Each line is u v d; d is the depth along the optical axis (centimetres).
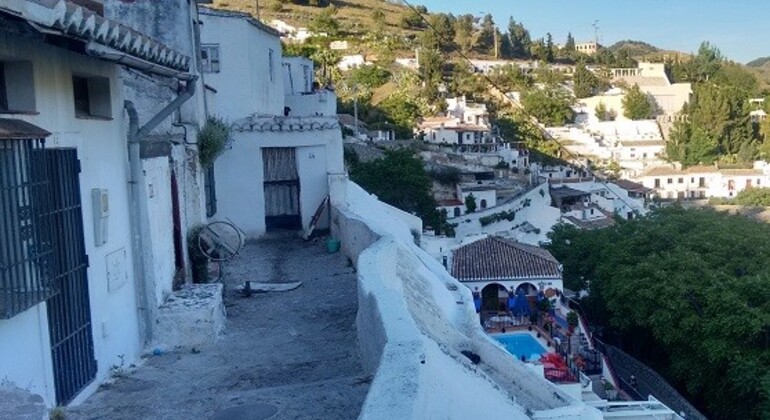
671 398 2822
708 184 9056
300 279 1412
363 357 830
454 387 636
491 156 7831
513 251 3331
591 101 12425
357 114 8400
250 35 2092
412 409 412
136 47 750
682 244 3294
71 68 749
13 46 618
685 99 13750
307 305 1207
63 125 721
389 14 13800
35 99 659
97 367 792
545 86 12450
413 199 4850
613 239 3784
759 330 2461
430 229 4831
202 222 1441
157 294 989
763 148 10131
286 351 939
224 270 1460
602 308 3569
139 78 1191
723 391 2636
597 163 9606
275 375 830
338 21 12300
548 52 15588
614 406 2053
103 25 652
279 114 2508
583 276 3747
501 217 5494
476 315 1340
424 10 13225
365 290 803
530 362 2144
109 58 733
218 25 2030
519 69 12612
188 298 1041
